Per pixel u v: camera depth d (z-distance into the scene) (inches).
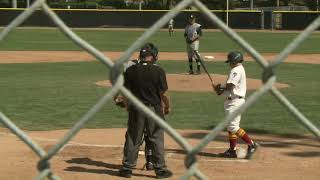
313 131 214.4
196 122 1079.0
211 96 1427.2
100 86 1587.1
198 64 1835.6
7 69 2082.9
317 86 1642.5
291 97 1418.6
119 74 214.1
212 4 5393.7
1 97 1382.9
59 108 1226.0
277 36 4414.4
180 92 1488.7
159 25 205.8
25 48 3065.9
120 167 729.6
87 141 892.6
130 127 678.5
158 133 671.1
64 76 1852.9
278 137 942.4
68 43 3469.5
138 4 5856.3
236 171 704.4
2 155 783.7
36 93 1453.0
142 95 636.7
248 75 1897.1
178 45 3417.8
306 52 2987.2
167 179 669.9
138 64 641.0
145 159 765.9
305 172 704.4
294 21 5398.6
